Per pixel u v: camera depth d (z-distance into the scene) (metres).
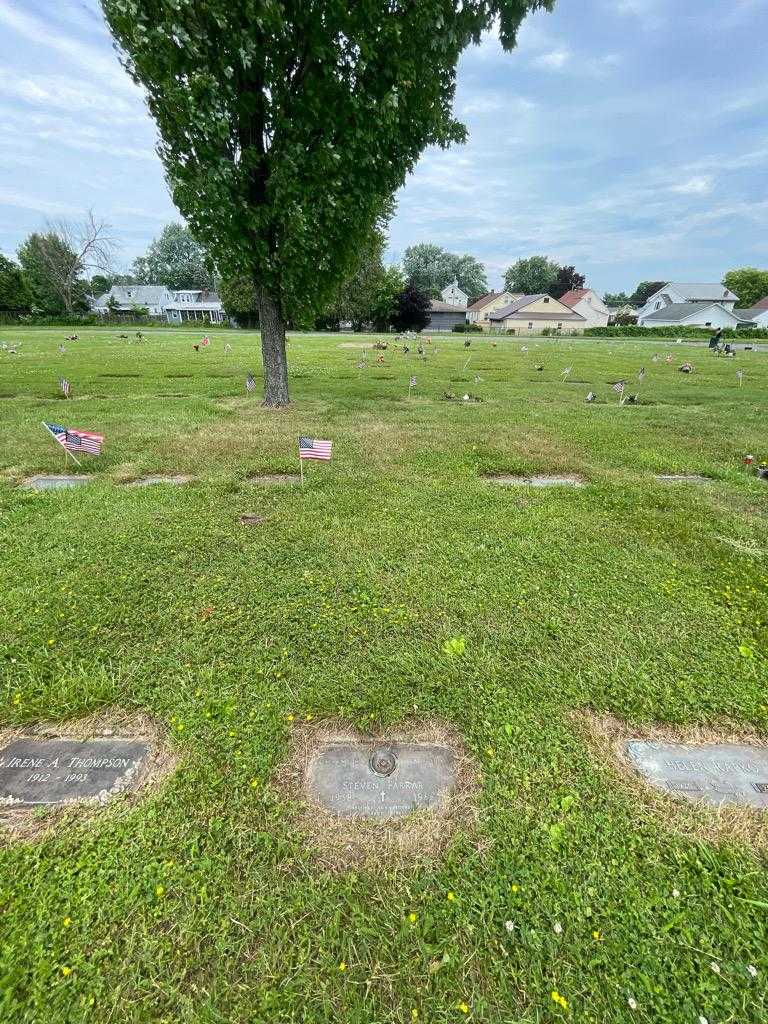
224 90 6.46
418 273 80.38
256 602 3.07
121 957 1.40
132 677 2.43
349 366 17.28
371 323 51.28
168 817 1.78
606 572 3.55
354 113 6.88
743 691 2.43
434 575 3.43
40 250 48.62
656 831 1.77
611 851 1.70
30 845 1.68
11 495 4.77
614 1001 1.33
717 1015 1.31
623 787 1.94
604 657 2.65
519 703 2.33
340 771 1.98
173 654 2.59
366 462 6.10
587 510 4.76
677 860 1.68
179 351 21.33
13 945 1.42
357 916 1.50
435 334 48.44
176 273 81.19
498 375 15.56
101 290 72.19
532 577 3.45
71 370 14.22
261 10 5.94
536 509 4.71
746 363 21.41
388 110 6.81
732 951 1.45
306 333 45.84
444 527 4.23
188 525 4.16
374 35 6.52
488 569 3.54
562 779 1.96
